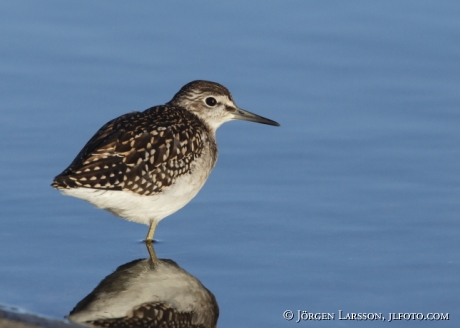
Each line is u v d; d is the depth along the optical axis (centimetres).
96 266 1479
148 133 1498
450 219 1616
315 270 1463
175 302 1373
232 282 1432
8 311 1241
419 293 1393
